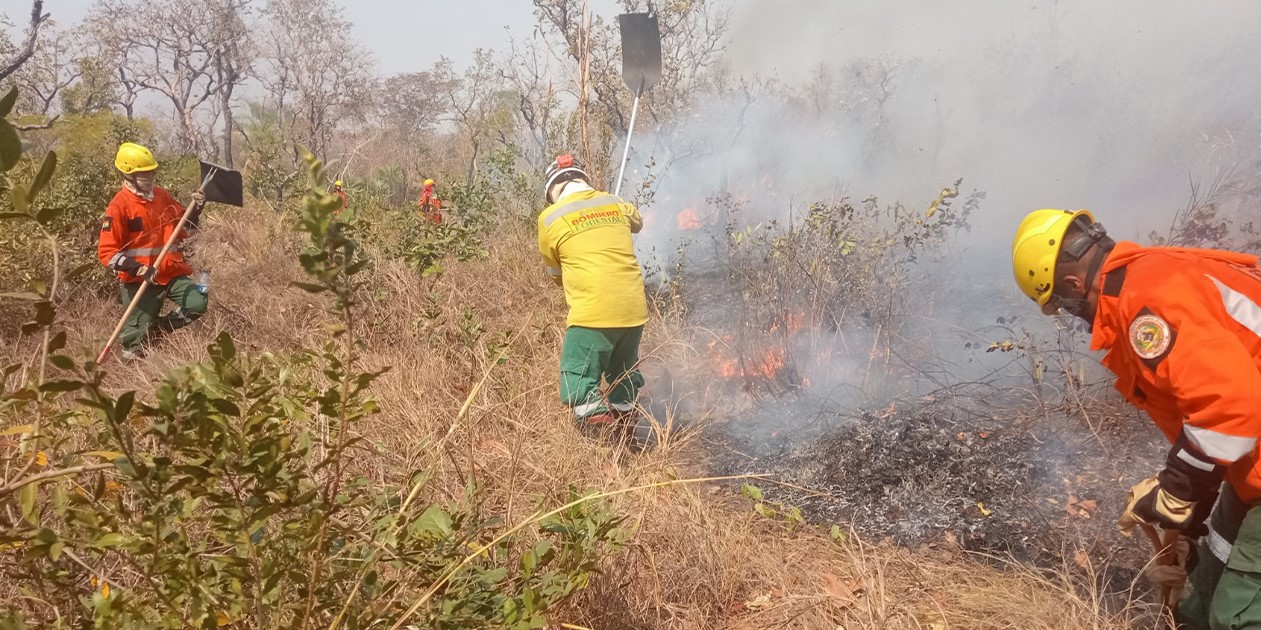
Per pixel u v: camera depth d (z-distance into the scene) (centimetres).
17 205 138
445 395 414
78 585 220
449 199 799
